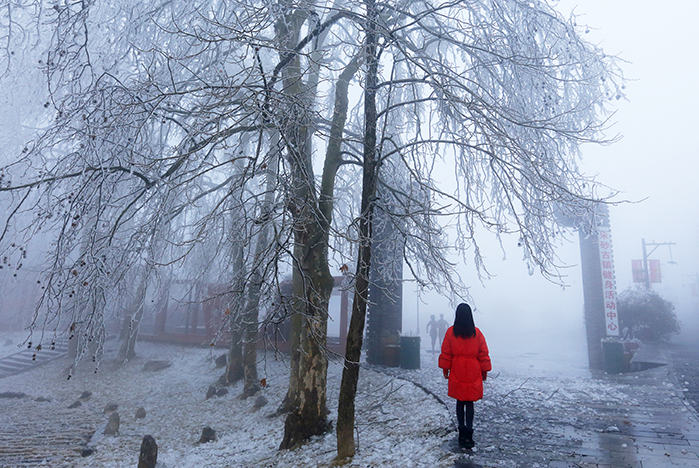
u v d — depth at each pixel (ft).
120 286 20.61
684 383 27.63
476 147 18.71
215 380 40.50
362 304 16.14
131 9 21.94
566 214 22.74
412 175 18.53
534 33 23.81
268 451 20.53
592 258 42.45
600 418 19.17
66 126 18.31
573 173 24.16
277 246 13.69
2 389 42.45
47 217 16.56
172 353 50.88
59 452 23.25
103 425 29.43
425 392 24.58
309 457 17.60
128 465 21.15
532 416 19.61
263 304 15.38
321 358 21.25
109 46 22.79
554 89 24.71
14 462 21.54
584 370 39.01
